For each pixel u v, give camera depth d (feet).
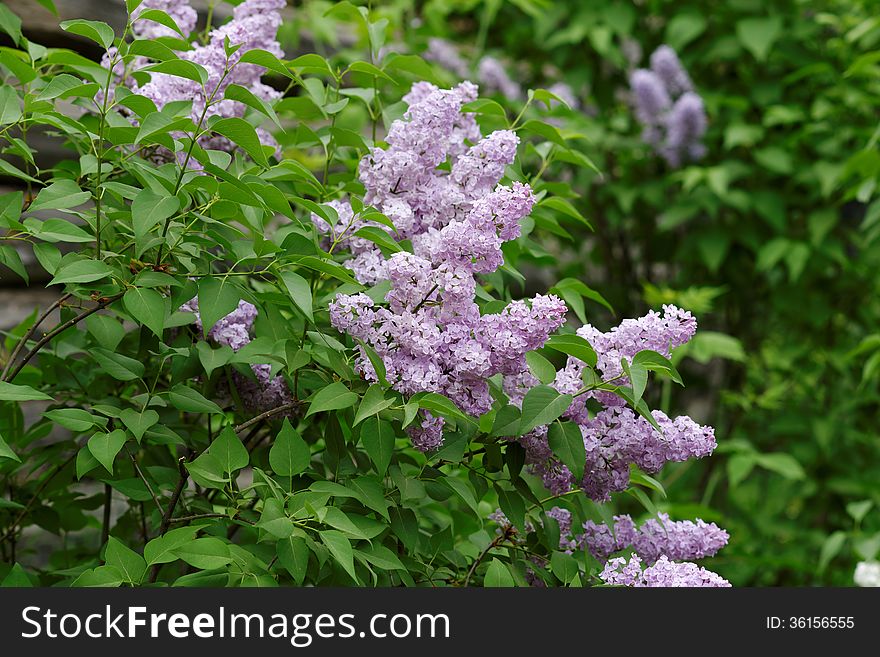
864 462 11.62
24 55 5.35
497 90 10.23
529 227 5.23
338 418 4.52
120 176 4.99
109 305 4.86
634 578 4.47
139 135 3.99
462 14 12.91
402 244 4.60
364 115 8.87
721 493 11.75
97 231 4.28
